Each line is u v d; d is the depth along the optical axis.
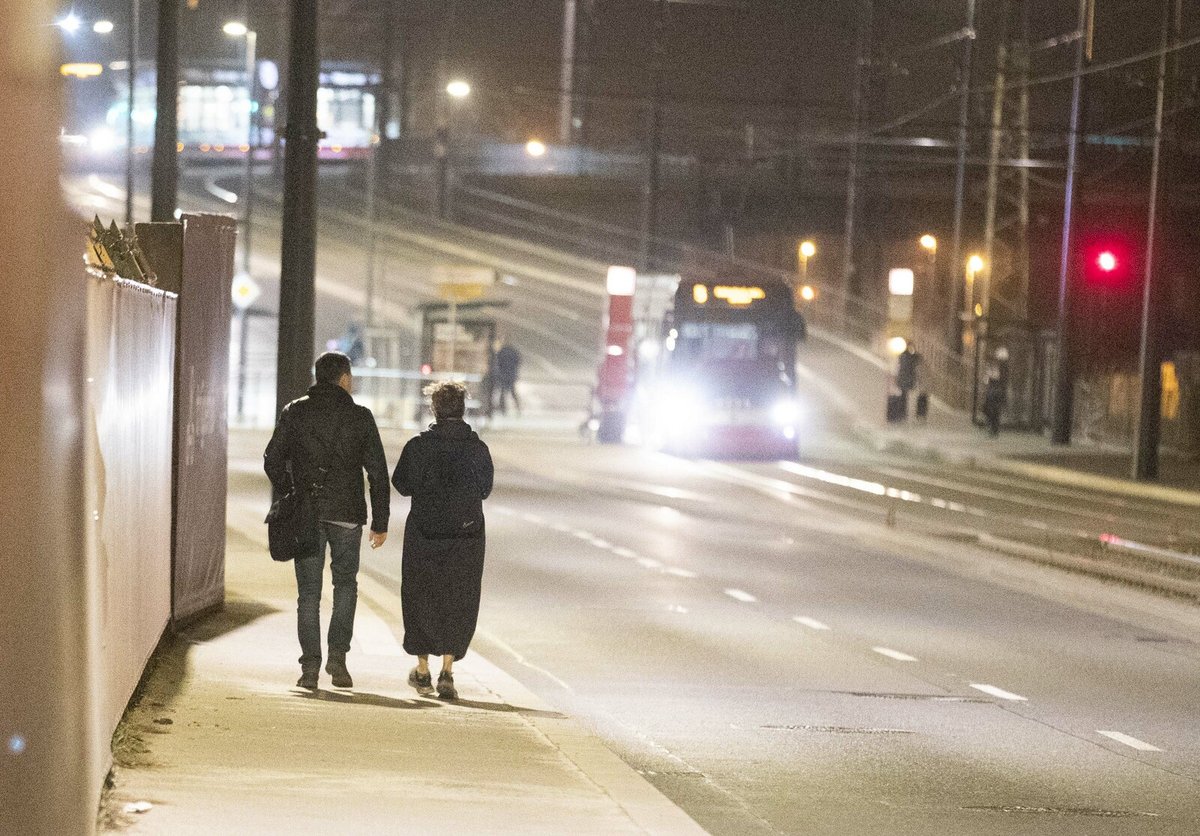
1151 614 56.22
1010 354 178.25
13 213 15.17
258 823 23.36
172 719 30.61
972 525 90.06
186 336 40.75
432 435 36.88
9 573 15.25
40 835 15.41
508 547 72.69
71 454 15.68
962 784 31.62
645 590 60.16
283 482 36.25
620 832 24.48
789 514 92.44
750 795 30.12
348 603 36.69
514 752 30.58
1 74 15.09
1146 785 32.00
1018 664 46.69
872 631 52.06
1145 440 127.56
